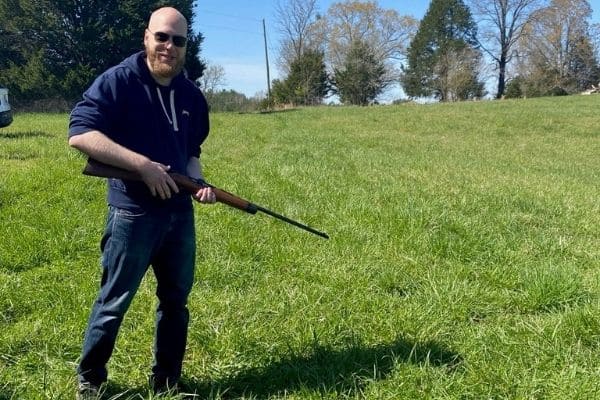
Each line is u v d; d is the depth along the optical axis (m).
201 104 3.23
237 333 3.88
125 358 3.64
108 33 35.66
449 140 19.83
